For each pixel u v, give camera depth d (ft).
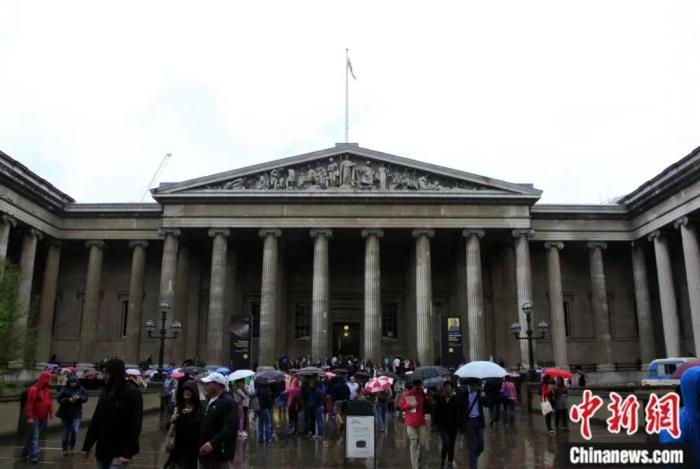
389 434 94.68
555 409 93.04
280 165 192.03
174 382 106.22
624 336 213.05
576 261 219.82
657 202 187.01
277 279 197.36
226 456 38.81
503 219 189.67
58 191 198.59
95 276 204.74
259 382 86.33
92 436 37.88
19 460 65.87
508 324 197.06
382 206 190.70
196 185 191.31
